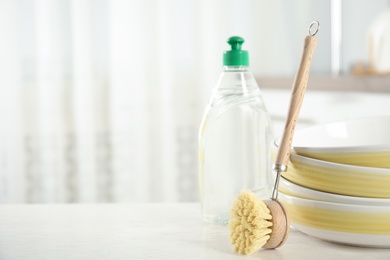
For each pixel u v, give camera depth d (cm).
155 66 312
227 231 82
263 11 321
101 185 318
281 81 247
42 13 304
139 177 314
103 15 309
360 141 91
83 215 93
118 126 311
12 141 309
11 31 305
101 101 312
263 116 90
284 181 78
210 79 312
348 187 72
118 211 95
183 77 314
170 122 313
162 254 72
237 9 318
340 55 327
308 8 325
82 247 75
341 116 216
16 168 310
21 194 312
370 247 73
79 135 308
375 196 71
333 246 75
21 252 73
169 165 314
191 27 313
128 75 310
